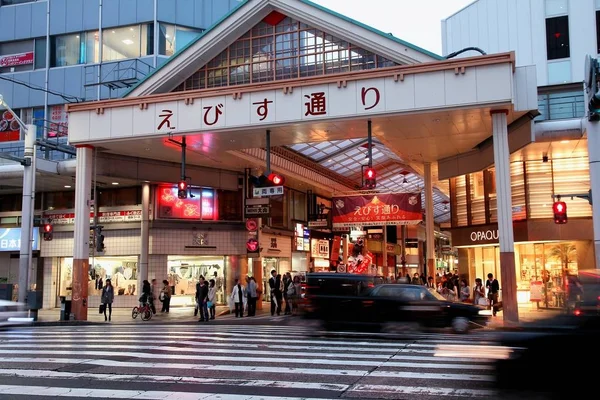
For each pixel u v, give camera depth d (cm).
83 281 2419
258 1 2352
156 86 2444
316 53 2344
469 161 2769
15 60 3566
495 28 2952
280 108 2145
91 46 3497
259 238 3180
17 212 3350
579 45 2731
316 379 941
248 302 2695
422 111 2017
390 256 5028
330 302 1766
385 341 1467
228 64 2452
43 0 3581
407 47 2177
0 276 3366
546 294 2766
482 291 2494
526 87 2055
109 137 2350
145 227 3016
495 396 799
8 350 1306
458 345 1373
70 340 1520
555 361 752
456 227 3170
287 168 3247
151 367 1060
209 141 2414
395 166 3909
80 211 2433
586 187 2703
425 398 800
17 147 3450
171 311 2964
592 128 1661
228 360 1142
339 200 2681
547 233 2720
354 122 2128
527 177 2812
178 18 3466
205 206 3158
